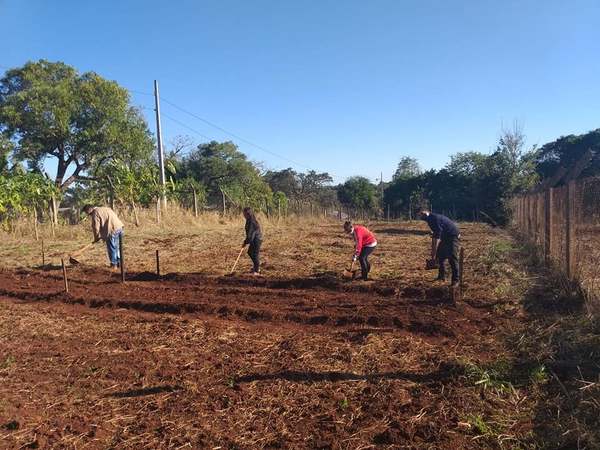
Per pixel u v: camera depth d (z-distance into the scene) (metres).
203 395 5.09
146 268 12.45
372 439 4.22
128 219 23.17
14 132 31.41
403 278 10.64
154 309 8.53
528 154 31.34
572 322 6.80
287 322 7.70
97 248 15.81
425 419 4.49
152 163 35.59
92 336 7.03
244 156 46.41
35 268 12.54
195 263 13.16
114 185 24.00
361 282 10.23
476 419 4.42
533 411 4.59
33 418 4.65
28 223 19.48
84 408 4.86
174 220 24.20
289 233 22.36
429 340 6.66
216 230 22.50
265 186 44.19
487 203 31.69
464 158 44.31
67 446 4.20
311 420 4.56
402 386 5.19
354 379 5.39
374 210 50.16
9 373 5.70
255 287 10.27
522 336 6.48
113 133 32.47
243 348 6.46
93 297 9.12
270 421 4.55
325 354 6.17
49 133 31.62
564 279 8.76
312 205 40.00
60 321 7.79
